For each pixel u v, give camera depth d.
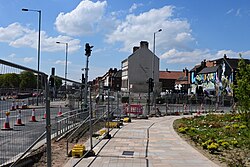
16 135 6.83
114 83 108.44
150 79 32.69
